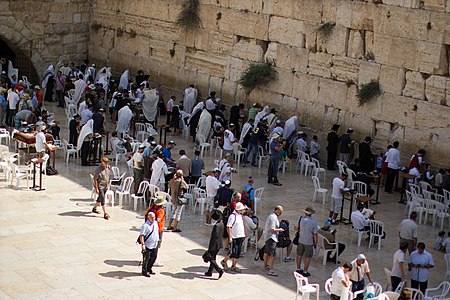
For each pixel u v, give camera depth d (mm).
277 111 47562
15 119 45406
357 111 43156
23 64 60250
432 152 39625
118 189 36250
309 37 45375
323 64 44781
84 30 61969
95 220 33156
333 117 44500
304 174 42812
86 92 51938
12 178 37281
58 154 43062
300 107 46250
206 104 49094
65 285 26828
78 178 38938
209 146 46188
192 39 53156
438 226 35938
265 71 47562
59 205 34688
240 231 28766
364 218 32594
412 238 31359
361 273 26547
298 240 29250
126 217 33750
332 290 25641
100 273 27953
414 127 40469
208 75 52312
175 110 49031
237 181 40500
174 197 32781
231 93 50594
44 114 43531
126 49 59125
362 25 42469
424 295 26922
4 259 28594
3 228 31578
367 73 42469
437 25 39031
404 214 37188
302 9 45594
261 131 43312
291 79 46625
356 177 38656
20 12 58844
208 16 51750
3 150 38469
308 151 45625
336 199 34969
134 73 58531
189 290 27156
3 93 48781
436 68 39250
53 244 30250
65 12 60750
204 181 35938
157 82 56500
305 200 38188
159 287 27188
